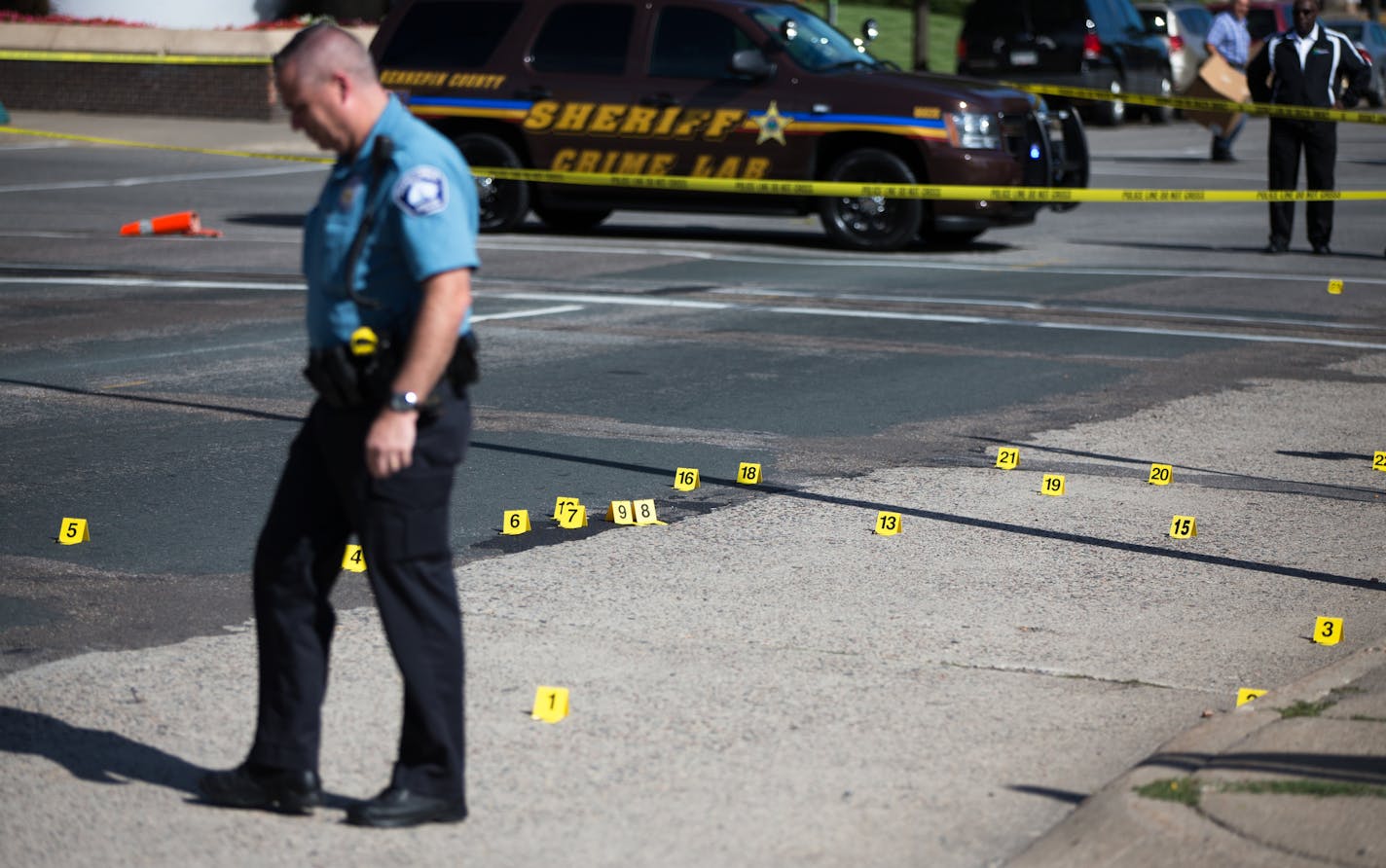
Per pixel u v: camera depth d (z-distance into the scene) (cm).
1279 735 1220
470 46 4819
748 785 1181
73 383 2630
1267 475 2166
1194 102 3962
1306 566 1764
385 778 1190
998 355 2973
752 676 1403
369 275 1047
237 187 6222
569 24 4744
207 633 1501
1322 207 4428
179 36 9019
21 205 5478
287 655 1112
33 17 9694
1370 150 7738
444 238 1033
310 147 7944
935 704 1347
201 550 1756
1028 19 8750
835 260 4325
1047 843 1080
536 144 4756
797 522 1900
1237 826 1065
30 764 1210
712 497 2000
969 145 4403
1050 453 2256
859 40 4903
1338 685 1334
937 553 1788
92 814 1129
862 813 1138
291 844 1086
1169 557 1792
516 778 1190
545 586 1644
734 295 3656
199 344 3005
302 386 2630
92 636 1487
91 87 9194
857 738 1273
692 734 1276
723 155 4588
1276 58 4397
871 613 1580
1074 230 5091
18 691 1353
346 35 1061
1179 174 6581
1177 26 9431
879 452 2244
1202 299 3672
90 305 3456
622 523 1880
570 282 3847
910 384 2703
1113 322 3350
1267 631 1551
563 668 1417
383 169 1046
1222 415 2520
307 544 1105
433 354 1033
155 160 7288
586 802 1152
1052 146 4659
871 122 4450
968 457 2228
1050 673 1425
